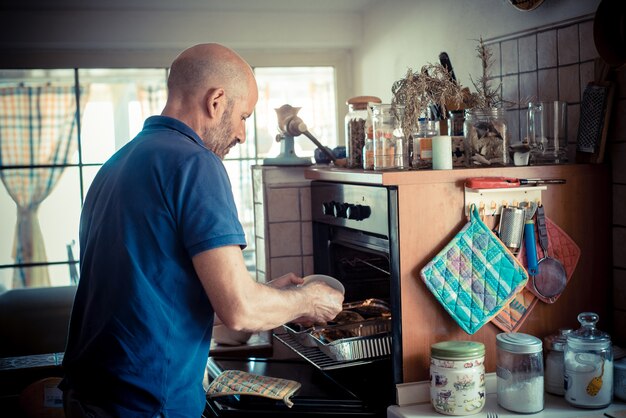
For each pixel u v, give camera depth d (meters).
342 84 3.56
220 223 1.43
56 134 4.49
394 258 1.81
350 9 3.31
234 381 1.95
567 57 2.06
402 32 2.99
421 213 1.81
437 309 1.84
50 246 3.60
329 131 3.66
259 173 2.79
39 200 3.58
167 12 3.16
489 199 1.86
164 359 1.46
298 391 1.99
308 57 3.52
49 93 4.46
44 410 2.24
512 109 2.31
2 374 2.53
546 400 1.79
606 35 1.88
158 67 3.34
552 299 1.91
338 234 2.28
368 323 2.05
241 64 1.60
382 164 1.98
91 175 3.64
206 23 3.21
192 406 1.54
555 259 1.89
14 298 3.12
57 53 3.26
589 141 1.96
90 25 3.11
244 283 1.45
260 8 3.20
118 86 4.42
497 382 1.77
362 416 1.85
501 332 1.89
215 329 2.77
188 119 1.57
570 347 1.73
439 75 2.56
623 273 1.95
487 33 2.42
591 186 1.95
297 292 1.61
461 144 2.01
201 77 1.56
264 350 2.70
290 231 2.78
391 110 1.98
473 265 1.82
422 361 1.83
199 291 1.50
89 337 1.49
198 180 1.45
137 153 1.50
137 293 1.43
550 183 1.89
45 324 3.12
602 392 1.70
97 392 1.48
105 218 1.49
